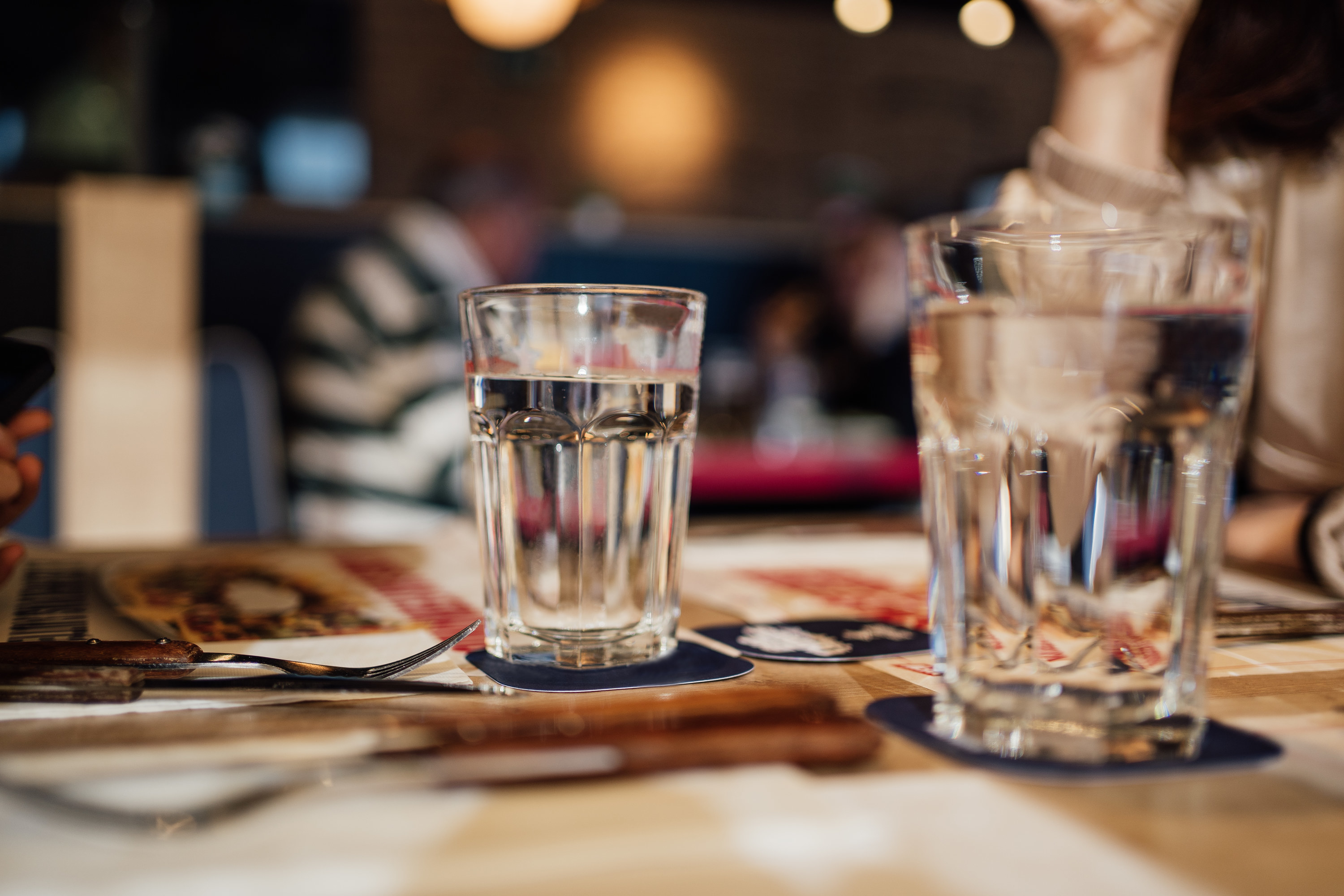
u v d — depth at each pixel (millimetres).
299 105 4699
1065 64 828
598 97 5273
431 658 502
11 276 3965
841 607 643
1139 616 430
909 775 415
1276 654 550
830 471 3342
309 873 361
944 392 437
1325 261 990
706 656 537
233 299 4387
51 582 703
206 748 425
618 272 5246
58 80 4289
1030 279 424
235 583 698
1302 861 375
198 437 2449
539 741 416
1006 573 431
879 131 5742
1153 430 429
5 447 612
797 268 5504
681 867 372
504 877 364
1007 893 364
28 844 371
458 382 2750
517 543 521
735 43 5488
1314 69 938
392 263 2697
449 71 4973
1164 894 363
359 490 2594
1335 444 1002
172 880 358
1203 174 1044
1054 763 418
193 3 4480
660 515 528
